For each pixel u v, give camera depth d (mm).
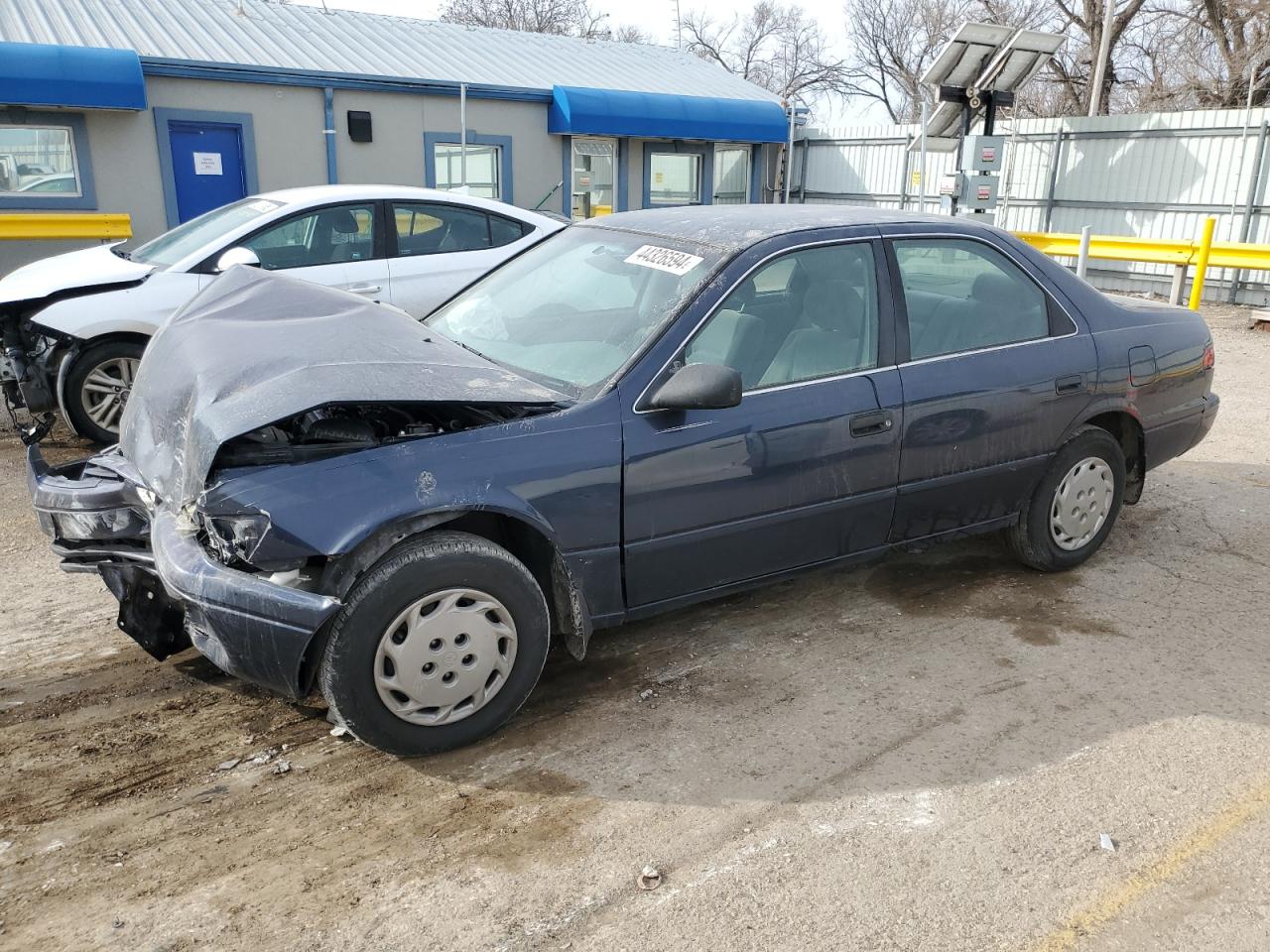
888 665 3850
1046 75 31891
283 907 2551
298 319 3568
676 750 3271
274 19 16094
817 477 3703
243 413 2861
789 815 2938
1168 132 15828
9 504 5660
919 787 3074
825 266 3814
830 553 3896
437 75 15234
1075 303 4461
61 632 4074
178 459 3141
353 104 14469
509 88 15531
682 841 2824
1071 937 2477
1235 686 3701
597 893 2609
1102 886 2656
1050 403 4281
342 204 7242
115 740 3297
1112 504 4703
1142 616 4297
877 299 3900
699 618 4270
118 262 7051
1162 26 30109
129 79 12281
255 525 2848
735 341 3570
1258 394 8797
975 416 4062
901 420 3863
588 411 3275
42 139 12594
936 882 2662
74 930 2465
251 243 6941
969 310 4164
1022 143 18125
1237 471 6457
